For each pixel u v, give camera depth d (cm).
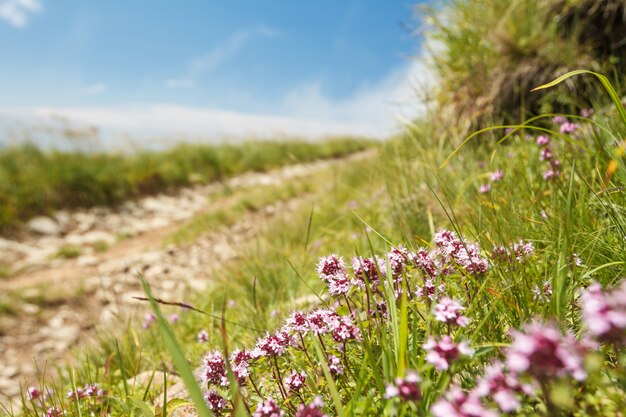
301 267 433
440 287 183
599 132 310
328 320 175
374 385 168
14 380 485
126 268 817
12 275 802
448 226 316
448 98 642
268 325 307
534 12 621
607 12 559
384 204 497
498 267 195
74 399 250
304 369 190
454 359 123
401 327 144
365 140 2347
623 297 96
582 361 103
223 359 178
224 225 1010
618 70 518
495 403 126
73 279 775
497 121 551
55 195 1078
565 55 559
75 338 585
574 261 180
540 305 175
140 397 250
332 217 654
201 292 558
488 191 310
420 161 496
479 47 633
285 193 1223
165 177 1348
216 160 1574
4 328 604
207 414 130
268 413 142
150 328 411
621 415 118
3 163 1095
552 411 107
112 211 1134
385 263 188
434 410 103
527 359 93
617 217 204
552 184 269
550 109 494
